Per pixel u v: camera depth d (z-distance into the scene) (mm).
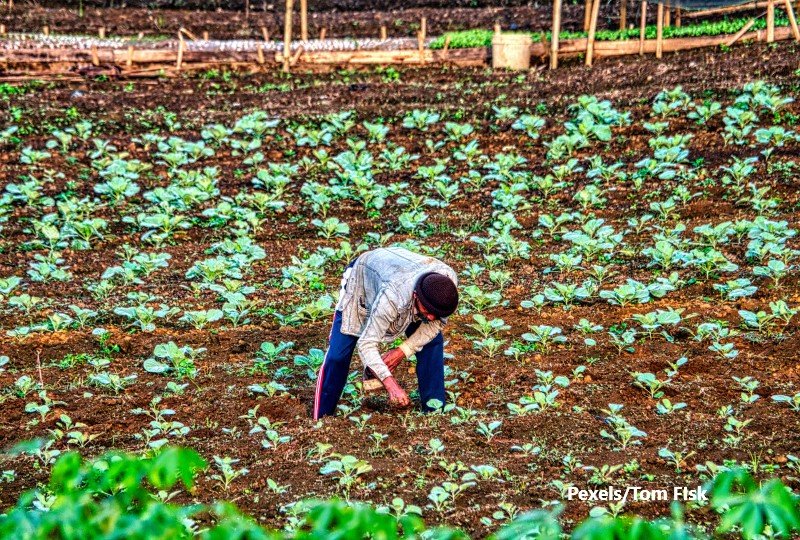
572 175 21016
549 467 9695
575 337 13445
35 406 10875
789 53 25828
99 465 9008
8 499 9180
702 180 20000
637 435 10195
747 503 4109
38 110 24656
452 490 8961
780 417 10664
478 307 14562
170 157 21500
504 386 11852
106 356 13148
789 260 15820
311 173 21703
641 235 17719
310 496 9172
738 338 13016
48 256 17375
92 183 21031
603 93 25094
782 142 21062
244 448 10234
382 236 18219
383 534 4508
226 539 4367
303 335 13789
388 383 9891
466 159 22141
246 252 17062
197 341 13664
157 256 16297
